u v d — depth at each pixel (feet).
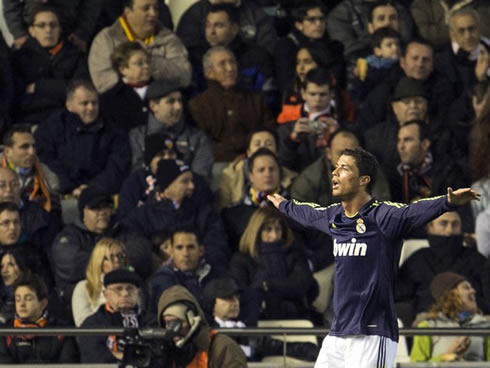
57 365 115.85
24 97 165.89
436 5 181.98
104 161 157.17
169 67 166.81
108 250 131.44
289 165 157.17
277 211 140.26
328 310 140.77
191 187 145.07
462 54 170.30
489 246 142.41
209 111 163.94
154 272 137.18
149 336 97.71
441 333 112.06
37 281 125.39
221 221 146.41
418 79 167.02
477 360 127.24
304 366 116.06
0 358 120.78
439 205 83.61
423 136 155.74
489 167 151.53
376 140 157.69
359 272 87.25
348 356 87.66
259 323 134.62
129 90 161.89
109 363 121.90
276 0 180.45
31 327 111.34
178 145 157.48
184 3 186.60
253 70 172.55
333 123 158.20
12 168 148.87
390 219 85.97
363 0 177.68
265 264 137.80
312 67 169.07
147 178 148.77
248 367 116.26
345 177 87.15
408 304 137.18
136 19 167.63
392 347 87.56
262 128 157.17
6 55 167.02
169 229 141.79
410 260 141.90
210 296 127.75
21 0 173.99
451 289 130.00
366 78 171.83
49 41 167.73
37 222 145.48
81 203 142.10
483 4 181.88
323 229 89.35
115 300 125.80
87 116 156.97
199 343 102.68
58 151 156.76
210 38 173.58
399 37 172.76
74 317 130.41
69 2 175.52
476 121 154.51
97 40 166.61
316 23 175.83
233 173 153.79
